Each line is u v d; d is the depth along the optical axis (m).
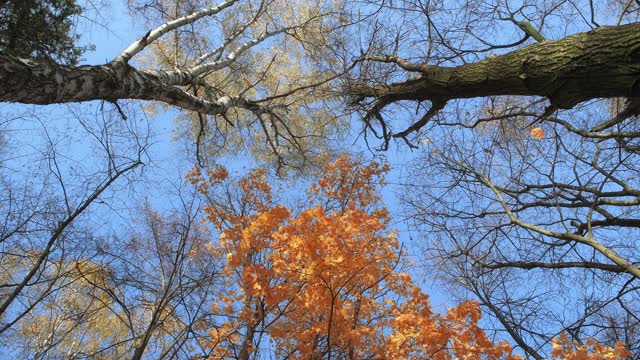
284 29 7.32
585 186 4.49
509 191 4.86
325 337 3.29
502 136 5.17
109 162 3.36
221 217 3.91
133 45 4.21
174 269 3.23
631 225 4.26
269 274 3.05
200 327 3.52
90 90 3.47
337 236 2.88
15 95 2.90
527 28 4.66
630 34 2.68
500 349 2.61
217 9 6.09
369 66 5.05
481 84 3.71
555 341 2.80
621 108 5.11
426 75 4.28
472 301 2.72
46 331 4.32
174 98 4.86
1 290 4.02
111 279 3.62
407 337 2.72
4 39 5.50
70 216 3.09
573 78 2.95
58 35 5.81
